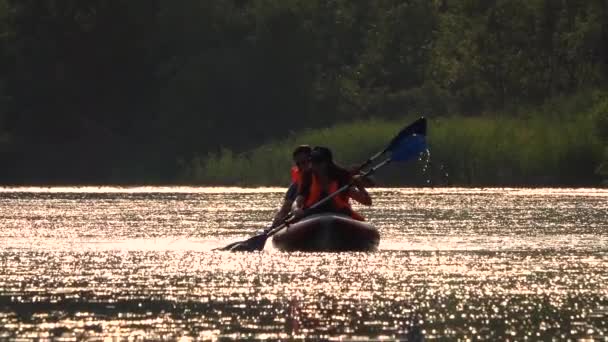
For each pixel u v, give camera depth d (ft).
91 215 242.37
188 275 137.69
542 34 623.77
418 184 410.11
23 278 135.23
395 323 104.94
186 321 105.81
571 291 124.16
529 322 105.19
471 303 115.75
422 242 178.29
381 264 148.56
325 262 151.84
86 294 122.31
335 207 177.06
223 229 205.05
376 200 299.38
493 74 637.30
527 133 418.51
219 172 479.82
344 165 428.56
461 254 160.97
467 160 403.34
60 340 97.35
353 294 121.39
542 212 245.65
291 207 180.14
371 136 434.71
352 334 99.76
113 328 102.53
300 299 118.01
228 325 103.81
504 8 634.43
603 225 209.67
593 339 97.45
